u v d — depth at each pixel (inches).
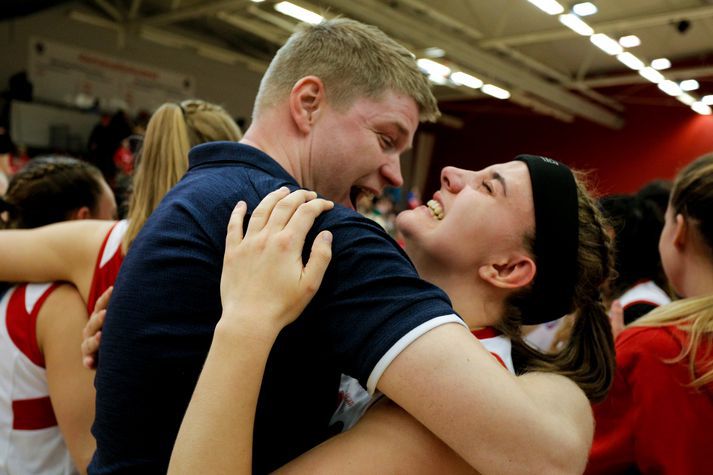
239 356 24.1
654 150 396.5
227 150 32.2
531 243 37.0
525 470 23.5
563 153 438.0
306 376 28.0
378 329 24.2
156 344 26.9
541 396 28.8
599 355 38.4
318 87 34.6
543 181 37.4
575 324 39.5
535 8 279.1
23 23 293.0
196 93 366.9
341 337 25.2
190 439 23.5
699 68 315.6
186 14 274.4
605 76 378.9
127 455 27.6
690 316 42.9
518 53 314.5
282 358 27.1
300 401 28.5
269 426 27.9
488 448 23.3
